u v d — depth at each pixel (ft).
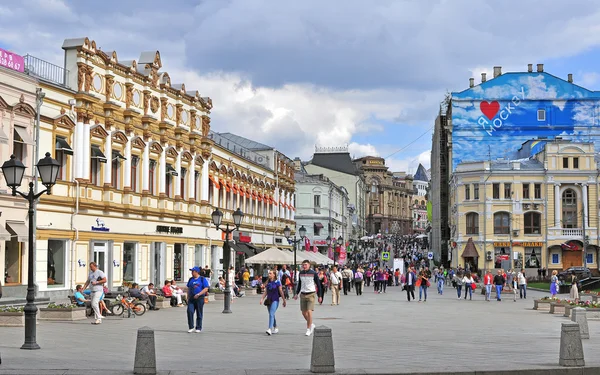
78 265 134.51
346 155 495.82
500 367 52.85
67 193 131.64
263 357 59.41
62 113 130.41
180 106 178.70
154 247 166.20
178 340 72.33
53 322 90.99
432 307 133.28
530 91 327.06
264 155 271.28
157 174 168.04
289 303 141.90
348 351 63.41
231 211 221.66
